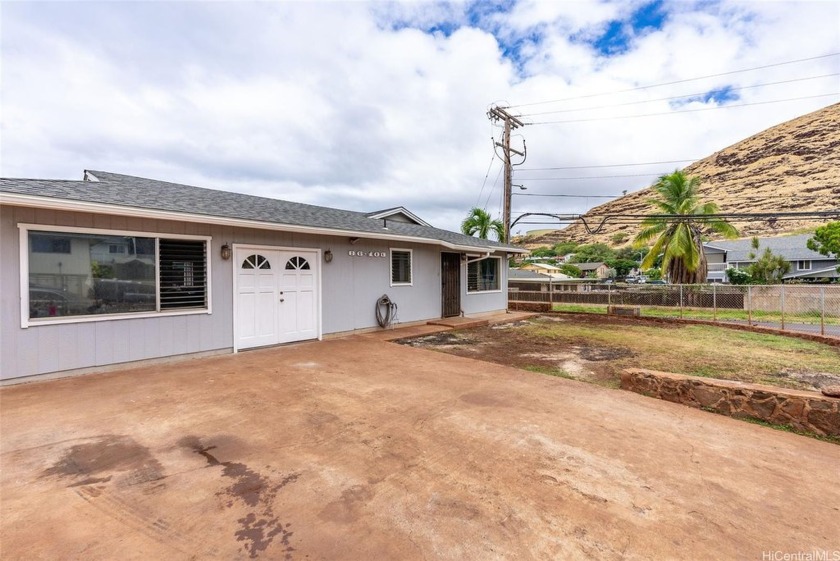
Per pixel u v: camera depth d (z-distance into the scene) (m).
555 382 5.55
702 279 19.77
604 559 2.03
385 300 10.23
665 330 11.21
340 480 2.79
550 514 2.42
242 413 4.12
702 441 3.61
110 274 5.76
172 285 6.41
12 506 2.40
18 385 5.00
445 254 12.50
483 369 6.25
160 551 2.04
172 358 6.40
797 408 3.98
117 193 6.11
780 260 25.36
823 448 3.53
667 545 2.15
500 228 23.98
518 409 4.39
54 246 5.27
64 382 5.15
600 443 3.51
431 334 10.03
